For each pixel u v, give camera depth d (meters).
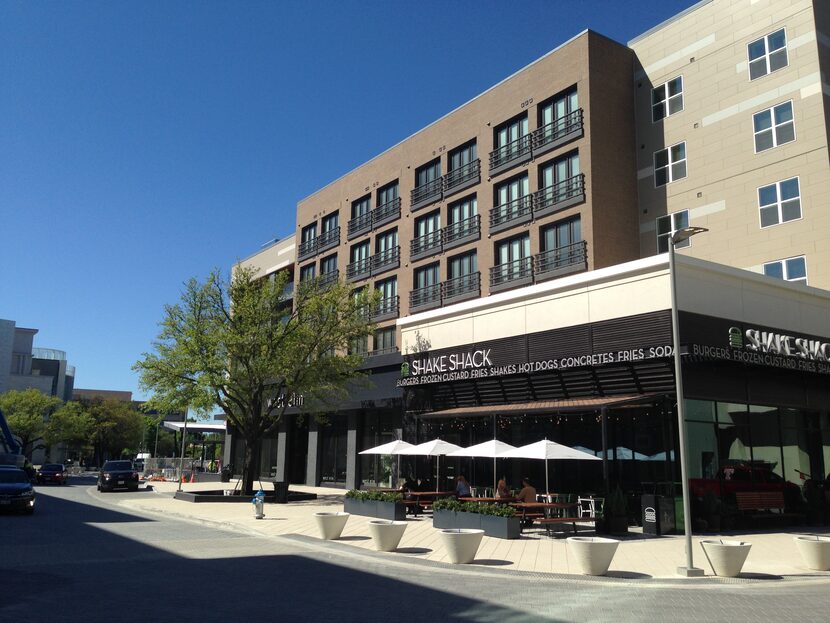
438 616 8.58
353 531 17.77
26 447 72.94
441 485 28.64
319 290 34.22
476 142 35.00
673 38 29.84
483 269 33.28
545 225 30.28
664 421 19.61
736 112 27.19
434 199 36.84
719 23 28.25
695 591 10.76
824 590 10.92
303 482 41.72
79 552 13.68
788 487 21.42
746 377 21.41
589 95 29.12
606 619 8.55
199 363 28.69
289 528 18.55
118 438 91.25
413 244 38.09
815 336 23.12
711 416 20.16
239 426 30.92
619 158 29.70
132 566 12.12
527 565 13.02
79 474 77.50
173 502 27.98
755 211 26.09
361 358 33.06
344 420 38.19
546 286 23.92
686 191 28.42
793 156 25.16
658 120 29.89
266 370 29.53
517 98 32.59
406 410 30.66
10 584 10.16
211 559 13.17
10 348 84.69
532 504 17.83
